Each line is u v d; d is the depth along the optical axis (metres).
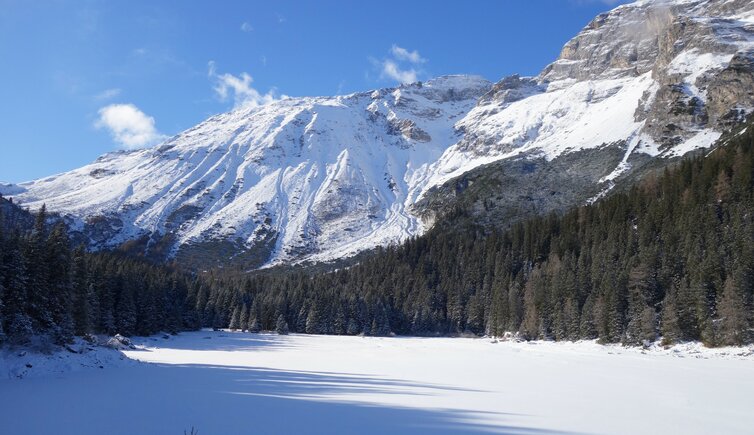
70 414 25.69
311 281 163.88
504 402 33.38
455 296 135.00
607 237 110.31
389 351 82.50
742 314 68.25
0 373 39.19
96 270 91.44
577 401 34.12
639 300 82.81
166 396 31.97
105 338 76.12
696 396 36.62
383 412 28.80
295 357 69.00
